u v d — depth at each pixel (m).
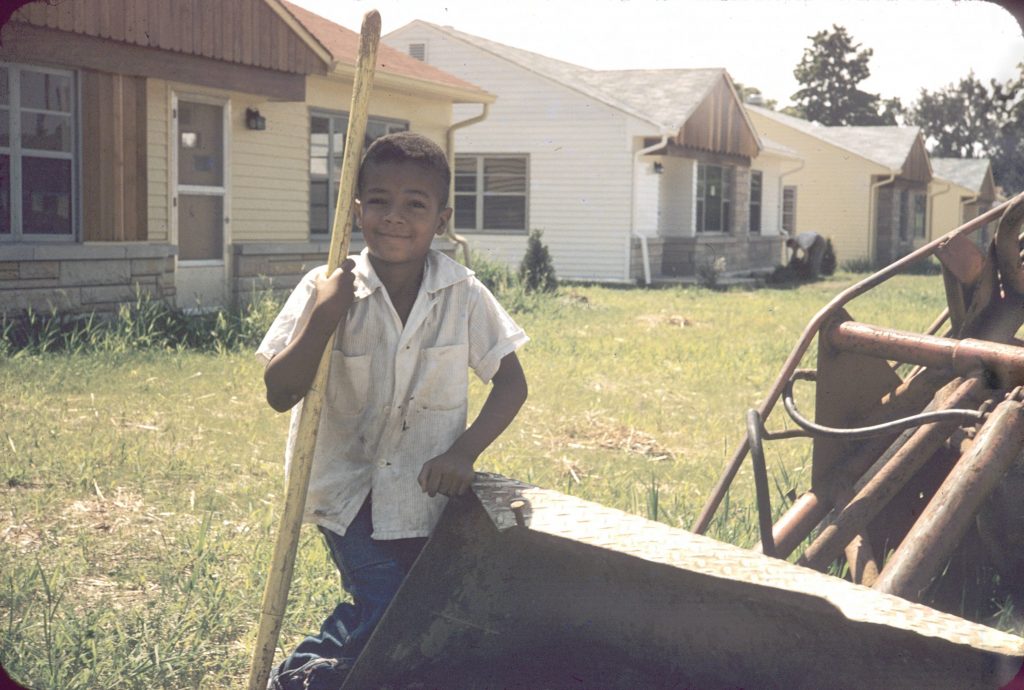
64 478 5.39
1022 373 3.52
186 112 12.46
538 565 2.68
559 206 22.80
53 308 9.94
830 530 3.54
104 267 10.92
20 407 7.09
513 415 2.82
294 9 16.16
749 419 3.64
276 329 2.70
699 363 10.98
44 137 10.43
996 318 4.09
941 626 2.10
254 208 13.57
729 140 25.75
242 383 8.55
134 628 3.43
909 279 26.64
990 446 3.15
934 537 3.04
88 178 10.82
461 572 2.72
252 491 5.37
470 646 2.75
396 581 2.82
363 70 2.54
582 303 17.47
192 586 3.77
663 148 22.03
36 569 3.83
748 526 4.51
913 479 3.93
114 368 8.90
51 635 3.27
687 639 2.55
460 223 23.44
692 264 24.42
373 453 2.83
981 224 4.07
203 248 12.83
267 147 13.73
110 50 10.47
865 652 2.32
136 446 6.17
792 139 34.62
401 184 2.70
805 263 27.25
